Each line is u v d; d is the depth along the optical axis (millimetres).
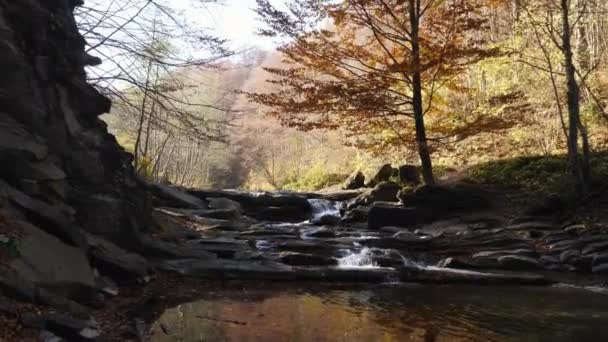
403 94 16484
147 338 6176
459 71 15805
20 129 7906
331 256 11781
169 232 11586
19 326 5148
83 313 6238
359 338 6555
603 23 19922
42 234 6785
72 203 8781
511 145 20125
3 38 8133
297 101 16016
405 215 15344
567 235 12570
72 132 9211
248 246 11789
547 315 7695
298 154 37438
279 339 6430
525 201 15078
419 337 6625
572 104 14102
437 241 12680
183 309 7586
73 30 10281
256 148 43125
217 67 13125
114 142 10836
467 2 15250
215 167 46281
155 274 9141
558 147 18516
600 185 14117
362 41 17266
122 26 12477
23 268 5980
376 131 17328
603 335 6738
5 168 7309
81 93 9812
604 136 17594
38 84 8625
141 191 11297
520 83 19625
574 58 19141
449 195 15469
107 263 8188
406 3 16438
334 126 16031
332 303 8367
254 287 9312
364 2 15078
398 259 11508
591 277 10406
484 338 6605
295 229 14719
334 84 15344
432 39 15812
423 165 16125
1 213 6457
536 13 17594
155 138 31766
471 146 20953
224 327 6832
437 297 8867
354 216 17219
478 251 12211
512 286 9859
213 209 16562
